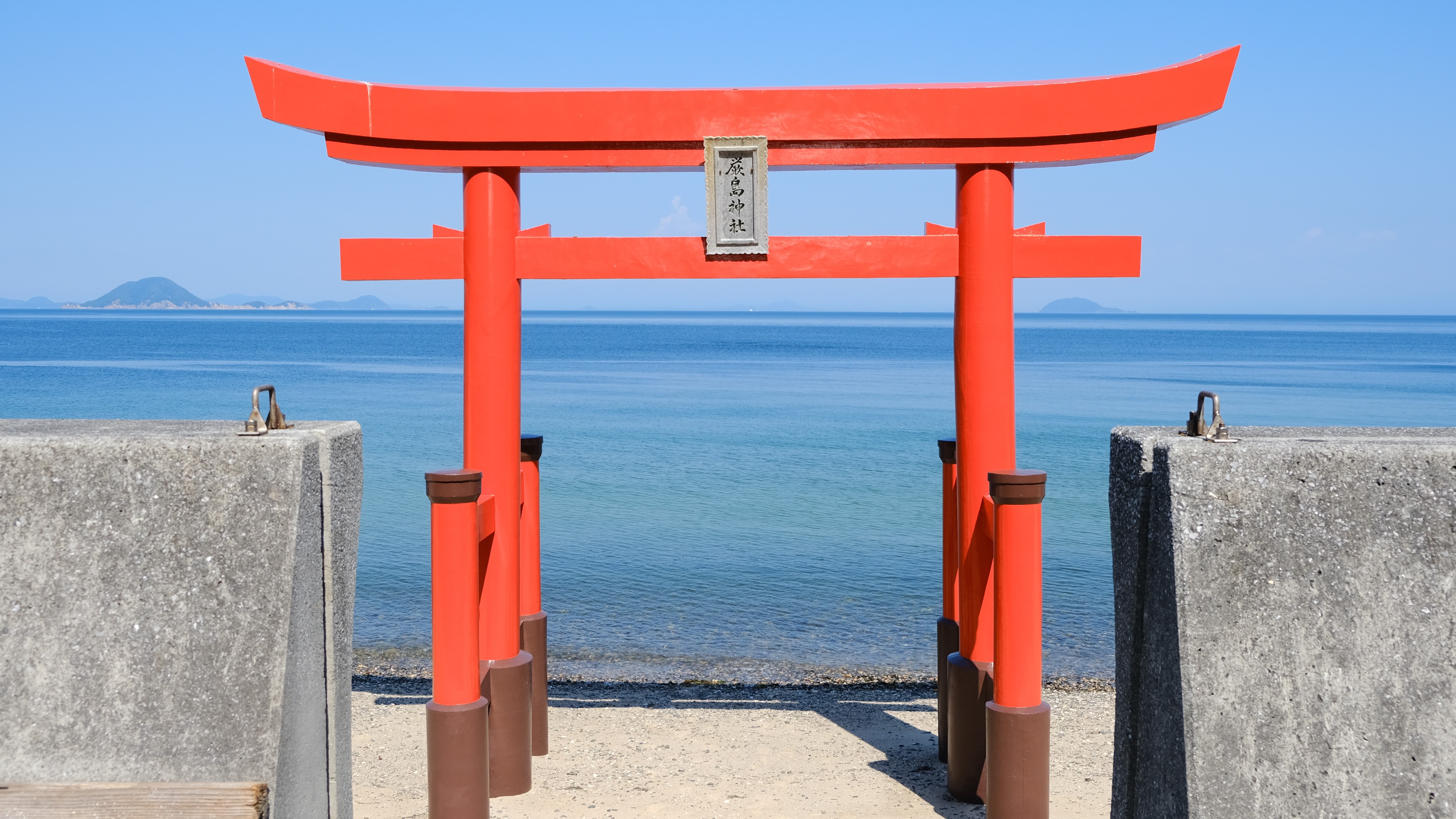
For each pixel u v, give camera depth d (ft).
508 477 16.12
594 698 23.22
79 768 7.60
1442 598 7.74
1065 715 20.99
